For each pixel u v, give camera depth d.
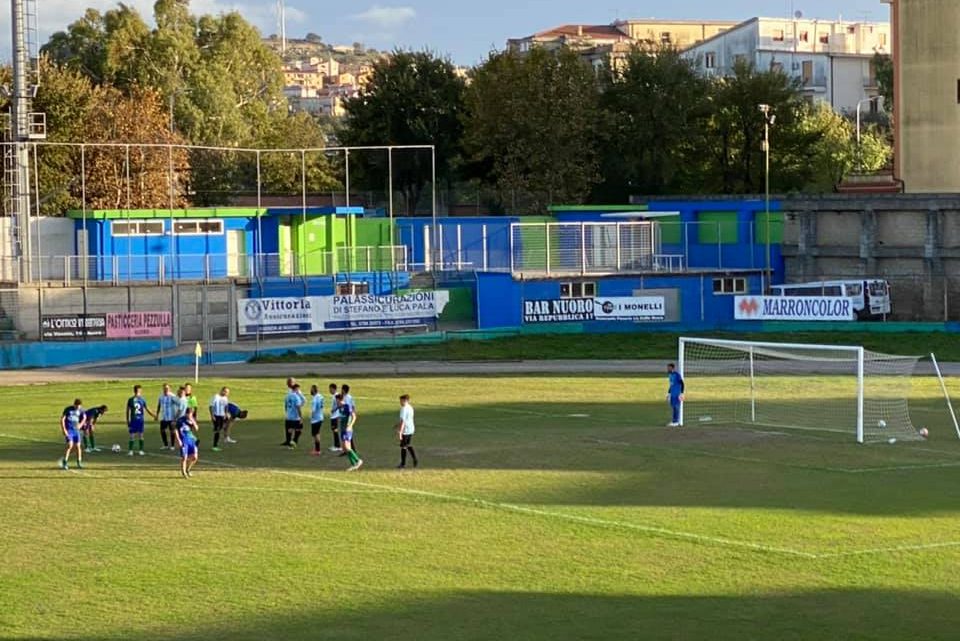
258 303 84.06
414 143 131.38
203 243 94.50
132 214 91.62
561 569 29.36
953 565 29.59
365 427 52.66
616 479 40.59
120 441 49.59
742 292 97.56
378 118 131.88
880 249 96.75
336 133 144.75
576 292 93.50
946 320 93.94
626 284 94.69
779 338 88.06
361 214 101.31
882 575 28.72
